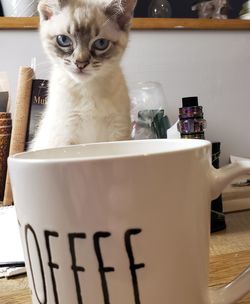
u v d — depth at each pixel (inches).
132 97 31.3
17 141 26.5
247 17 33.9
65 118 24.7
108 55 25.3
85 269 7.3
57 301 7.7
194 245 7.8
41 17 26.0
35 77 28.4
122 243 7.2
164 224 7.3
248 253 14.4
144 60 32.2
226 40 34.1
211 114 34.2
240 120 34.9
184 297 7.7
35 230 7.6
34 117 26.8
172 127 27.2
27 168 7.3
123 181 7.0
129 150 11.1
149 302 7.5
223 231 18.2
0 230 18.5
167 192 7.3
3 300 12.1
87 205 7.1
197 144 8.7
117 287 7.4
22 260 14.9
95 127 25.1
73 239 7.3
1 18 28.8
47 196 7.2
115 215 7.1
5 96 29.3
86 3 25.1
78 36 24.4
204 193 7.9
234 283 8.9
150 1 33.2
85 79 24.6
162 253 7.4
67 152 10.6
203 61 33.6
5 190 25.9
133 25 30.3
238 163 8.6
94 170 6.9
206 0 33.5
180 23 31.6
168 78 32.9
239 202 22.4
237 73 34.6
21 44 30.2
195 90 33.7
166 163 7.2
